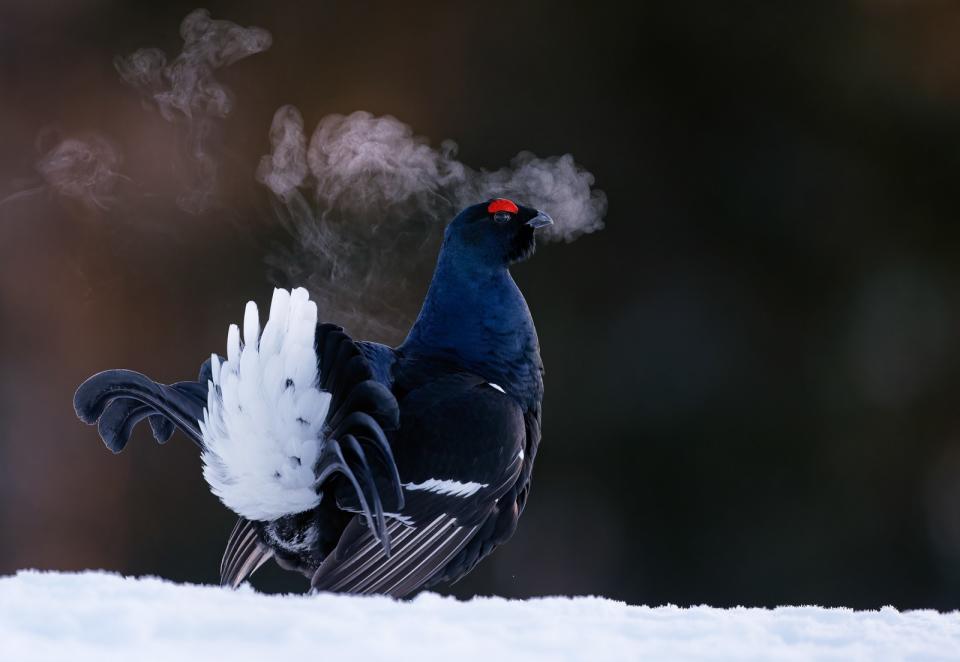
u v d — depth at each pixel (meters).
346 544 11.14
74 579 8.61
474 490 11.98
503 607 8.81
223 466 11.39
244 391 10.95
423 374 12.64
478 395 12.36
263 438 10.99
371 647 7.04
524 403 13.22
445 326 13.02
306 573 12.02
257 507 11.48
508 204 13.16
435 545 11.75
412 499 11.66
